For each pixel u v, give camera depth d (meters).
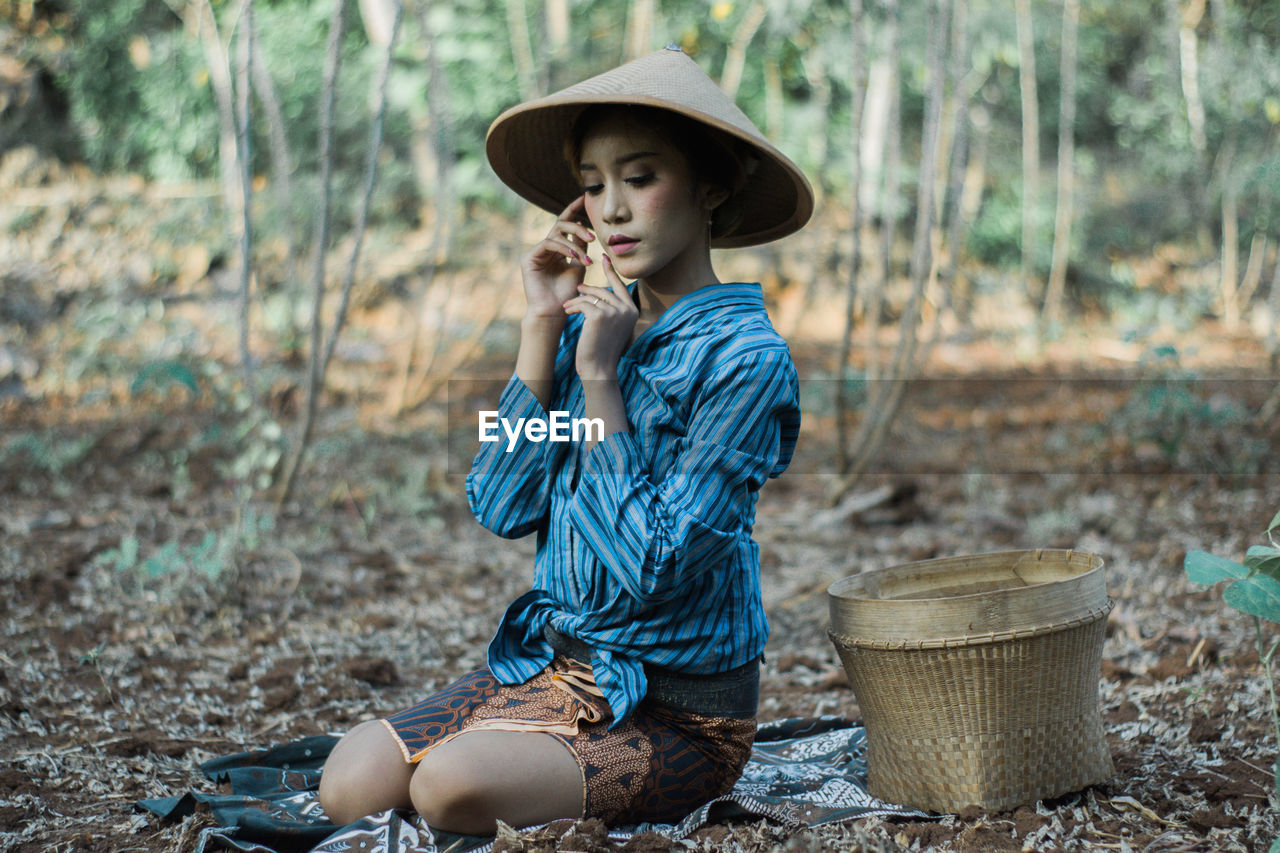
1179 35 11.95
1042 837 2.16
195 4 7.86
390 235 10.78
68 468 6.03
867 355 9.75
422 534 5.21
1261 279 12.57
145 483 5.81
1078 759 2.31
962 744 2.25
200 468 6.12
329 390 8.06
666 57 2.18
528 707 2.20
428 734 2.19
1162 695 3.04
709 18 10.05
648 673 2.19
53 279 9.90
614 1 10.70
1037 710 2.24
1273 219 11.78
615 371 2.13
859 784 2.49
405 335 9.57
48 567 4.29
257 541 4.34
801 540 5.20
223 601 4.00
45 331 9.12
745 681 2.28
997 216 12.33
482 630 3.99
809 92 12.34
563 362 2.32
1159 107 13.27
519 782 2.05
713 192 2.23
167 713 3.13
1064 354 10.53
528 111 2.22
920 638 2.21
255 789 2.47
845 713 3.14
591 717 2.15
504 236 10.89
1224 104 12.48
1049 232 12.51
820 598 4.30
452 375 8.41
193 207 10.75
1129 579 4.22
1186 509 5.29
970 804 2.25
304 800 2.35
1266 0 12.84
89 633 3.71
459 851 2.04
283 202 8.16
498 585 4.52
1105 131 14.24
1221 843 2.13
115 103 11.68
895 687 2.27
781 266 11.20
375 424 7.39
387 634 3.89
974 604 2.19
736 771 2.30
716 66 10.78
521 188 2.54
